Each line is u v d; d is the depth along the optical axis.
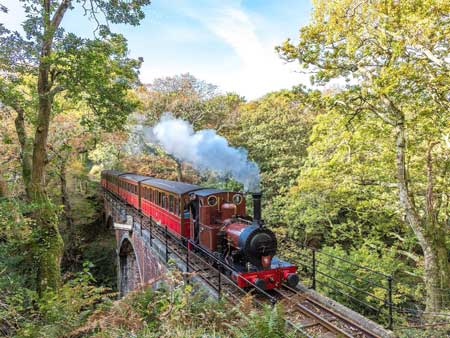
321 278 12.84
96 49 11.14
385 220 15.66
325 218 16.44
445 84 8.64
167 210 12.80
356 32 9.79
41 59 10.52
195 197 10.62
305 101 11.32
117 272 22.03
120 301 5.82
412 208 10.41
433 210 10.73
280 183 19.84
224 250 9.32
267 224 18.55
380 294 12.00
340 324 6.55
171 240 12.40
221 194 10.05
